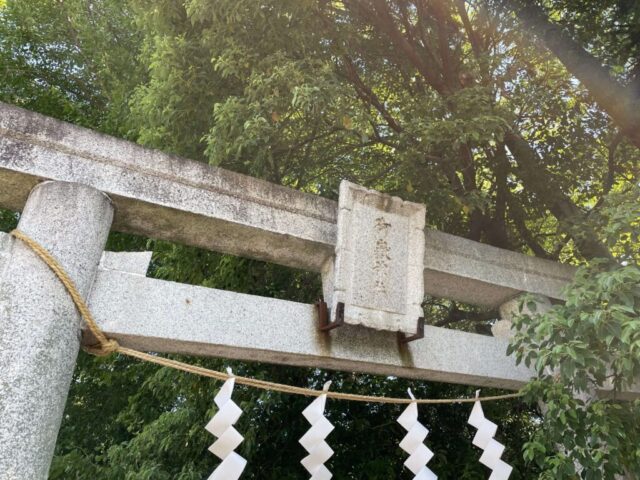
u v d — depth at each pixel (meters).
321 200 4.75
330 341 4.20
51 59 10.83
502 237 7.05
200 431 6.14
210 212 4.20
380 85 7.39
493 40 6.92
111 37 10.43
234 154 5.79
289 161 6.24
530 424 7.13
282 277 6.71
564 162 6.97
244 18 5.39
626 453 4.09
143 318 3.67
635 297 3.93
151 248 8.37
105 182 3.91
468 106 5.33
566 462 3.95
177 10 5.89
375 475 6.28
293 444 6.45
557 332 3.94
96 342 3.58
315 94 4.81
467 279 5.21
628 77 6.13
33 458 2.91
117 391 9.80
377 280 4.39
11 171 3.66
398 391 7.07
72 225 3.59
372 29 6.80
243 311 4.01
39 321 3.21
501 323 5.43
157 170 4.15
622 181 7.40
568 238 6.46
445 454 6.70
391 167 6.43
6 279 3.27
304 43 5.64
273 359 4.16
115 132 9.66
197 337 3.76
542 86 6.96
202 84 5.78
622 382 4.63
